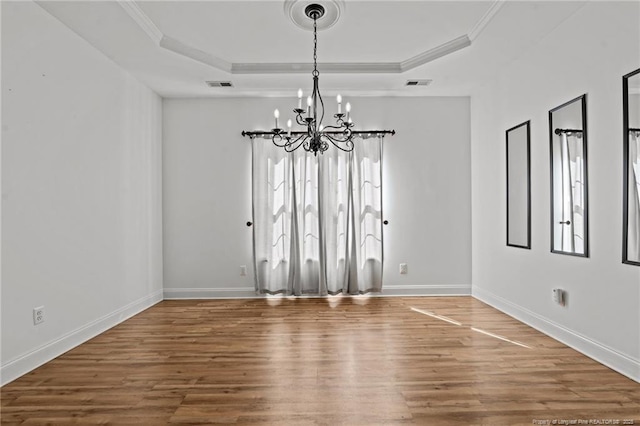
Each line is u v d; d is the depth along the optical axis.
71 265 3.14
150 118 4.69
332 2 3.00
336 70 4.25
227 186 5.06
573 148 3.04
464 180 5.12
